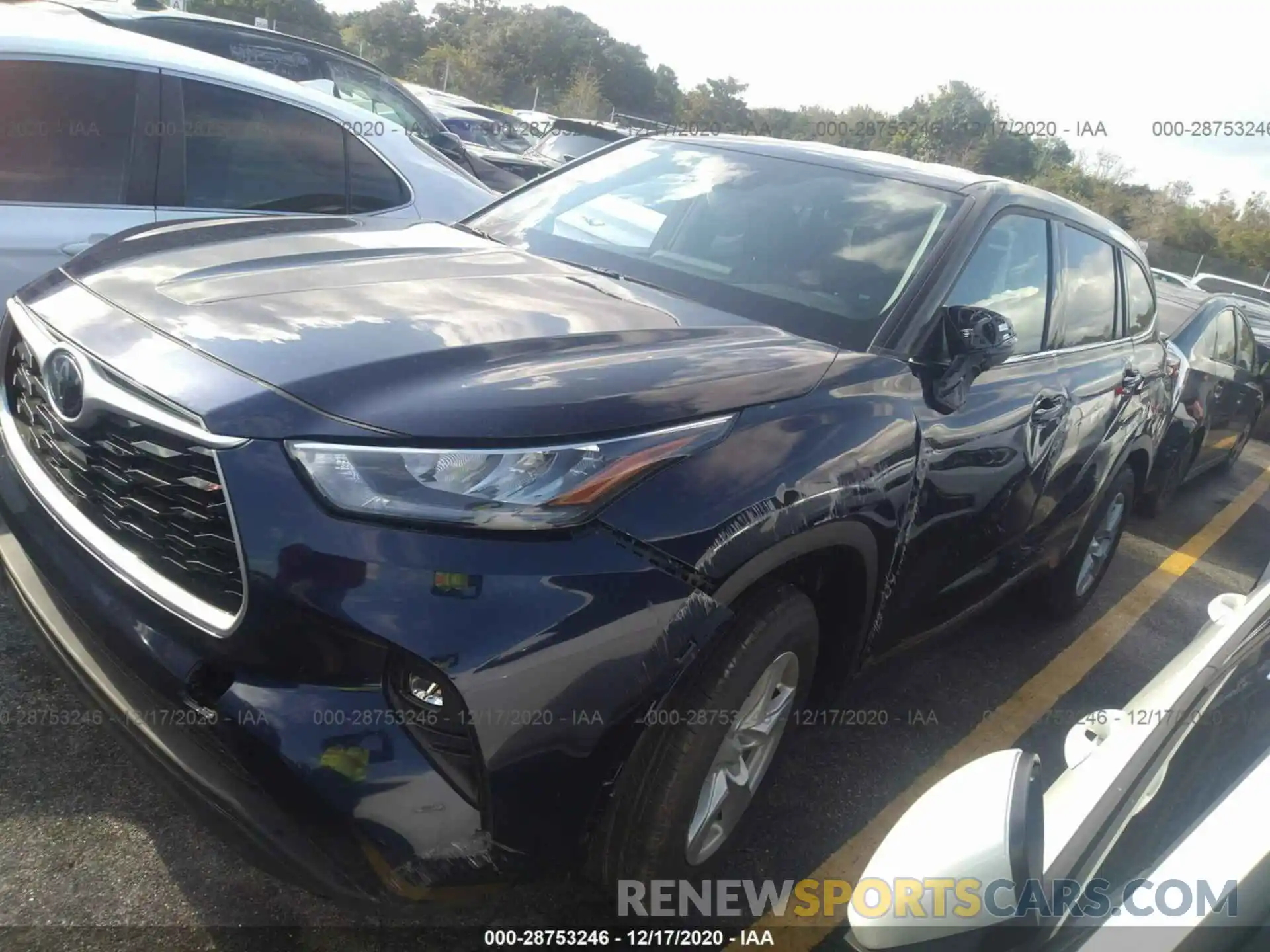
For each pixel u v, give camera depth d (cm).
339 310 228
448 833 181
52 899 222
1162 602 548
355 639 177
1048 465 345
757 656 216
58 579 216
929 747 345
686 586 195
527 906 239
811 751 325
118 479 205
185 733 188
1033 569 394
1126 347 425
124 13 726
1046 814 171
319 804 176
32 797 250
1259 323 1198
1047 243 355
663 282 299
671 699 202
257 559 179
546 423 192
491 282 267
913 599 288
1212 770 144
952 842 134
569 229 336
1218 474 913
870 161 347
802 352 252
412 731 179
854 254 301
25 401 248
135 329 216
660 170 361
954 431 274
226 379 195
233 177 442
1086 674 431
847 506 229
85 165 399
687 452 203
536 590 180
